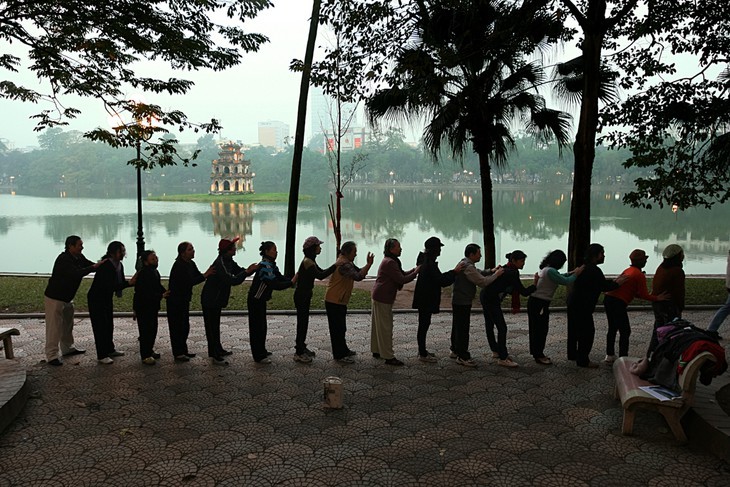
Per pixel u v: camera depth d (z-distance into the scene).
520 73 13.26
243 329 9.20
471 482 4.09
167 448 4.64
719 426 4.54
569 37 13.03
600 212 50.34
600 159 125.75
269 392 6.07
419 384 6.36
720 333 8.77
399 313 10.59
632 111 10.98
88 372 6.76
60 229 37.22
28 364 7.09
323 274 7.22
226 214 53.22
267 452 4.57
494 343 7.27
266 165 169.88
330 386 5.55
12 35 7.90
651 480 4.11
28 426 5.10
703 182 11.14
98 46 7.79
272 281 7.15
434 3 10.34
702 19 10.61
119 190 150.75
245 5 8.93
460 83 12.92
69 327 7.43
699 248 25.33
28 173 184.88
